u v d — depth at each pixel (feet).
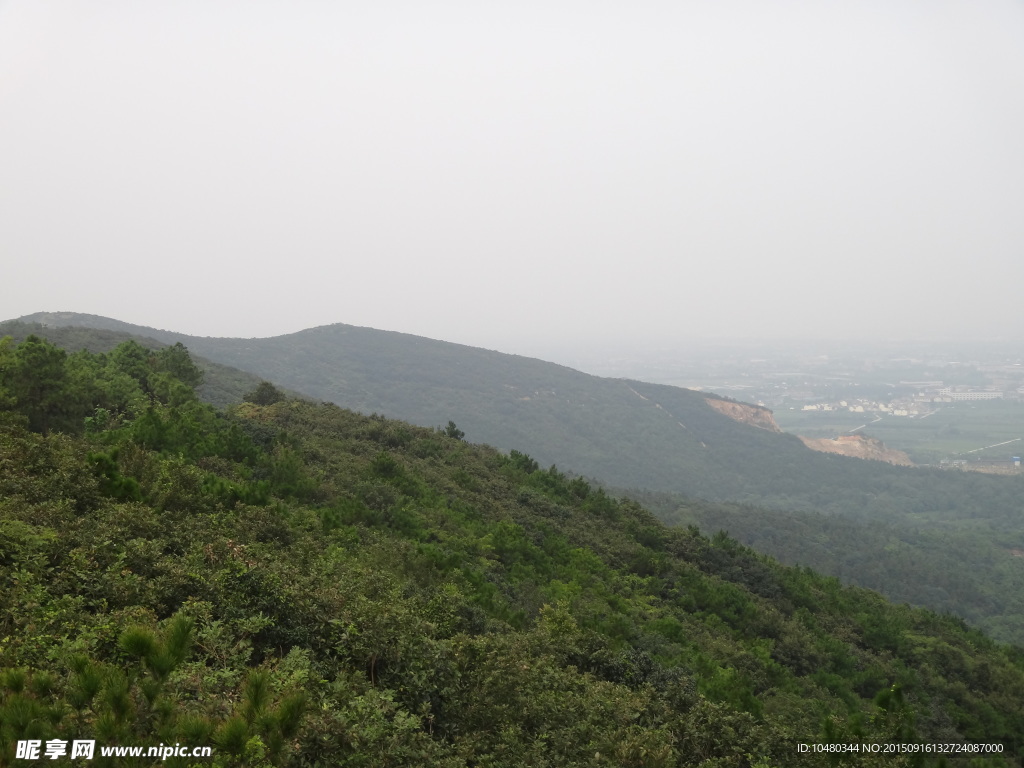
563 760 31.99
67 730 21.04
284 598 35.83
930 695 93.25
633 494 314.96
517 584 82.94
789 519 305.73
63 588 33.42
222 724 22.66
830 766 36.27
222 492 65.57
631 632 74.08
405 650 35.58
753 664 79.97
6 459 51.72
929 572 260.01
